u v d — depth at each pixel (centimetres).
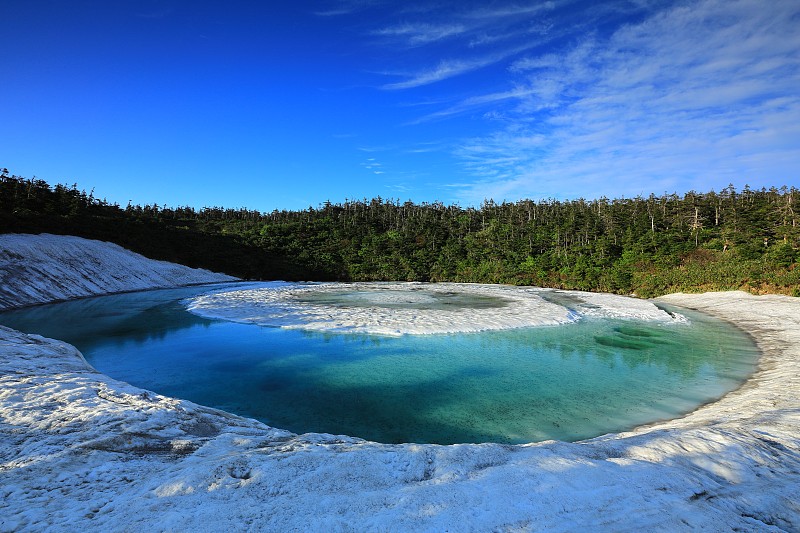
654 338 2109
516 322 2411
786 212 4909
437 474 602
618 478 580
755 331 2288
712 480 606
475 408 1184
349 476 588
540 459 632
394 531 449
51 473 619
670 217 6319
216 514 482
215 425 922
